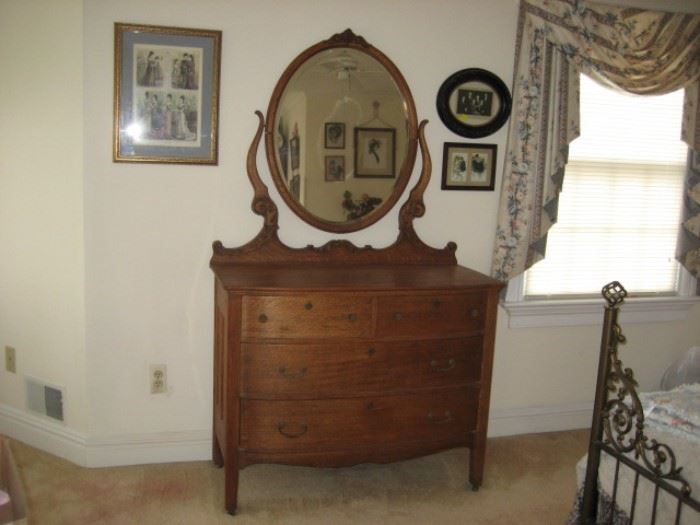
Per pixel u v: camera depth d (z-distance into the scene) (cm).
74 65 251
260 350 233
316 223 278
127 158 259
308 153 274
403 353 245
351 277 254
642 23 291
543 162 293
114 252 265
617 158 319
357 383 243
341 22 272
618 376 195
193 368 280
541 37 286
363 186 282
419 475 280
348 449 247
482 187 299
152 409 279
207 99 262
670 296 337
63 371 276
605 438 207
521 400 325
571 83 291
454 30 286
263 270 261
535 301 314
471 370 256
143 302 271
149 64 256
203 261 274
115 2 250
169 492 257
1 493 133
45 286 274
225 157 269
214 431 277
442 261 295
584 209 318
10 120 269
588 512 207
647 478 179
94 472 270
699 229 324
